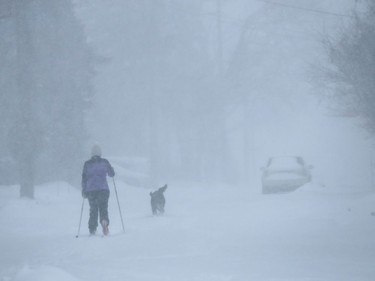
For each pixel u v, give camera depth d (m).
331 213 51.56
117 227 50.81
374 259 29.05
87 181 45.91
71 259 33.38
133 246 37.34
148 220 54.75
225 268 27.00
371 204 54.75
